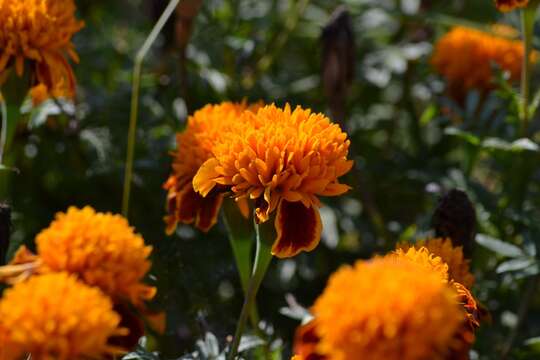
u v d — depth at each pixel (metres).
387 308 0.54
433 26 1.07
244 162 0.64
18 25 0.70
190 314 0.78
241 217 0.69
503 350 0.80
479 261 0.84
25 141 0.85
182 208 0.70
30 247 0.85
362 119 1.01
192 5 0.85
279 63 1.08
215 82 0.91
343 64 0.83
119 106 0.94
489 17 1.16
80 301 0.56
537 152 0.84
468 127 0.86
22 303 0.56
